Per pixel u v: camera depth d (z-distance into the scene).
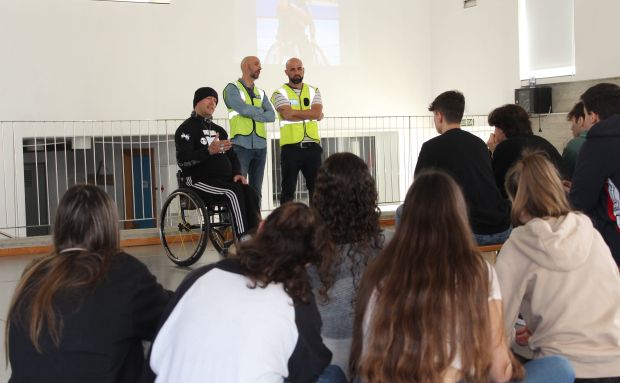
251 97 5.73
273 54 9.49
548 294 1.88
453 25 10.02
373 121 10.01
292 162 5.85
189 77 9.00
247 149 5.75
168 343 1.54
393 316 1.43
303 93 6.00
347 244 1.89
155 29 8.80
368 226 1.91
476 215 3.39
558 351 1.83
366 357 1.46
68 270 1.68
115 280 1.71
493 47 9.39
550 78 8.60
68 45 8.38
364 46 10.06
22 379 1.65
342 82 9.93
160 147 8.79
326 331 1.84
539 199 1.99
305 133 5.85
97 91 8.53
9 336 1.68
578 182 2.86
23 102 8.19
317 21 9.76
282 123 5.87
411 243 1.50
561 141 8.38
